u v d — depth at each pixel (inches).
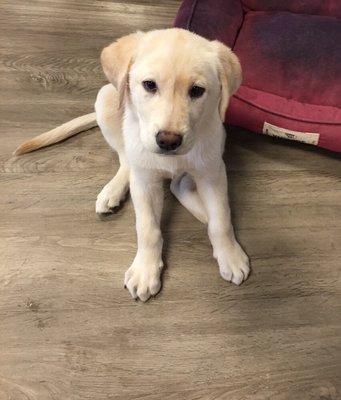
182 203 25.4
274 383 20.6
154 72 17.3
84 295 22.6
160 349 21.3
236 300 22.8
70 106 30.1
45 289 22.7
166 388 20.3
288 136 26.9
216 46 18.9
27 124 29.0
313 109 26.0
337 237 25.0
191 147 18.7
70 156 27.7
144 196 22.6
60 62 32.5
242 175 27.2
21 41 33.6
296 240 24.8
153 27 35.4
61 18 35.4
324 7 30.2
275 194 26.5
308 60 26.9
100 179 26.9
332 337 22.0
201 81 17.6
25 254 23.8
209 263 23.9
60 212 25.4
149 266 22.5
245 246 24.5
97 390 20.2
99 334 21.6
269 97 26.6
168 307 22.4
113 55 19.3
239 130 29.3
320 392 20.5
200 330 21.9
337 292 23.3
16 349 21.0
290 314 22.5
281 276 23.6
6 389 20.0
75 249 24.1
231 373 20.8
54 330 21.6
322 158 28.1
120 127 24.0
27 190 26.1
